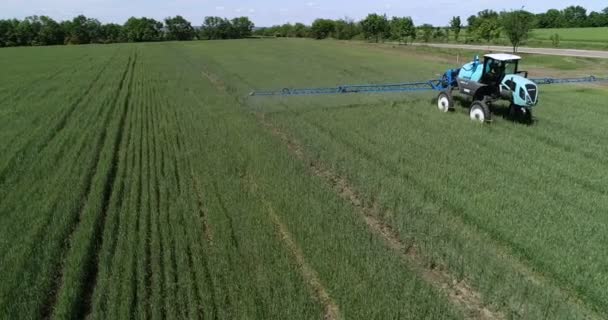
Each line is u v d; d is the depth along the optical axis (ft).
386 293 20.54
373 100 63.46
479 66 51.37
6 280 21.83
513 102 49.08
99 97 68.59
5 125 50.75
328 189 32.42
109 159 38.78
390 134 45.83
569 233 25.66
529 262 23.50
